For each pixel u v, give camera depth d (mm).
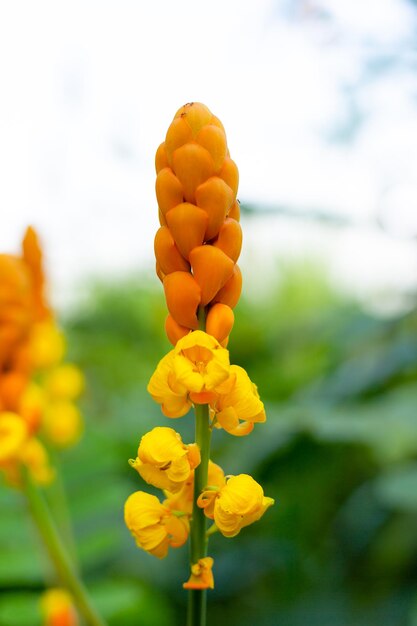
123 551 1037
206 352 450
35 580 754
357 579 1188
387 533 1199
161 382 449
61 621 609
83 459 898
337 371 965
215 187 454
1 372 639
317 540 1217
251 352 1421
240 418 453
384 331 922
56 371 790
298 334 1150
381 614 1040
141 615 875
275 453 939
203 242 467
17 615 706
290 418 913
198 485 458
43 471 627
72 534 828
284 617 1054
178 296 457
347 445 1064
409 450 1157
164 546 462
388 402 932
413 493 849
